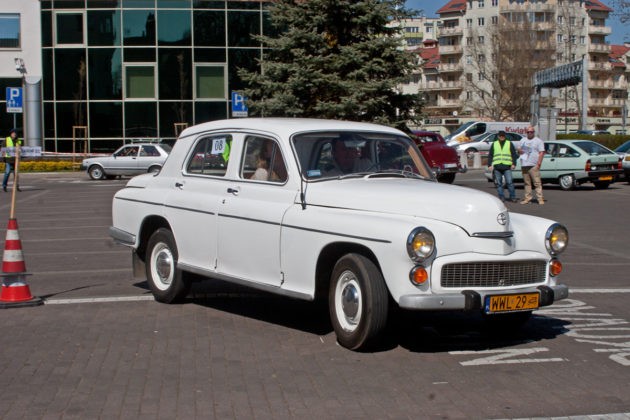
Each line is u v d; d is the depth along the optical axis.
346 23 24.48
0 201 22.02
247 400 4.98
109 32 37.88
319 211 6.34
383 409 4.82
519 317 6.70
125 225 8.55
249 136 7.30
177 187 7.98
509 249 6.03
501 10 101.94
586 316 7.68
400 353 6.18
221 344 6.40
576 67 37.44
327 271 6.44
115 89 38.09
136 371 5.62
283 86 23.59
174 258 7.89
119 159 32.28
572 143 23.98
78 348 6.26
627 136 44.09
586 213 17.41
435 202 6.00
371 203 6.17
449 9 109.06
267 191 6.88
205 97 38.25
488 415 4.73
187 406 4.86
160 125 38.28
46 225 16.03
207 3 37.72
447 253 5.80
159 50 37.88
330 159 6.87
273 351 6.19
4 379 5.42
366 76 23.53
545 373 5.66
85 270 10.35
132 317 7.43
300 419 4.64
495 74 80.31
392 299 6.07
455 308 5.71
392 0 24.45
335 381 5.40
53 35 38.03
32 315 7.50
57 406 4.85
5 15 38.56
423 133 29.02
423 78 114.50
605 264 10.97
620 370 5.75
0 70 38.62
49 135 38.62
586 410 4.82
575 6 92.31
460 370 5.71
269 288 6.70
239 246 7.03
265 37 24.80
